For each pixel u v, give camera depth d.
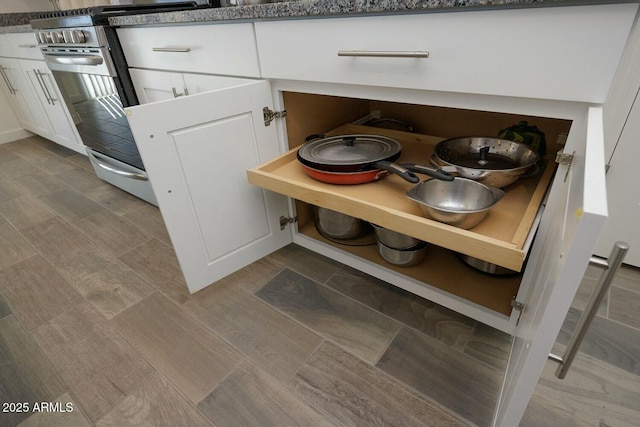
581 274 0.38
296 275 1.29
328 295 1.19
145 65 1.37
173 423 0.83
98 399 0.89
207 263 1.18
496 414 0.76
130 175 1.71
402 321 1.08
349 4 0.75
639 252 1.15
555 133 1.11
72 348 1.03
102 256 1.45
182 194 1.04
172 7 1.55
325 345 1.01
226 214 1.17
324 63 0.88
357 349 0.99
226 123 1.04
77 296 1.24
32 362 1.00
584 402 0.83
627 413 0.80
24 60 2.20
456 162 1.02
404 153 1.17
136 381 0.93
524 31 0.60
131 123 0.88
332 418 0.83
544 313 0.43
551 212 0.73
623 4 0.51
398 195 0.94
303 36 0.88
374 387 0.89
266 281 1.26
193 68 1.20
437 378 0.91
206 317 1.12
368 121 1.48
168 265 1.37
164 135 0.94
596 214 0.33
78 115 1.88
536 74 0.62
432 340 1.01
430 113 1.38
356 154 1.04
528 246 0.67
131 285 1.28
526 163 0.92
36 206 1.88
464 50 0.67
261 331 1.07
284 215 1.34
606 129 1.01
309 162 0.99
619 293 1.11
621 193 1.08
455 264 1.14
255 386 0.91
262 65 1.01
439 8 0.65
